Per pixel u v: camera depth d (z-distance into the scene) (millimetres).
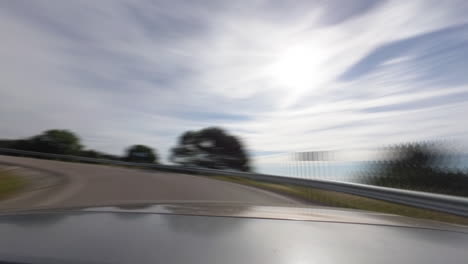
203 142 27938
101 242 1089
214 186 13273
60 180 13062
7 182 11688
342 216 1754
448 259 1092
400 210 8367
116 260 957
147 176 16547
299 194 11977
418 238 1329
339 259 1026
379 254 1094
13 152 32156
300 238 1219
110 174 16547
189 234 1204
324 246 1141
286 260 998
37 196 9094
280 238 1207
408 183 10445
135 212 1570
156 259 970
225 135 27547
